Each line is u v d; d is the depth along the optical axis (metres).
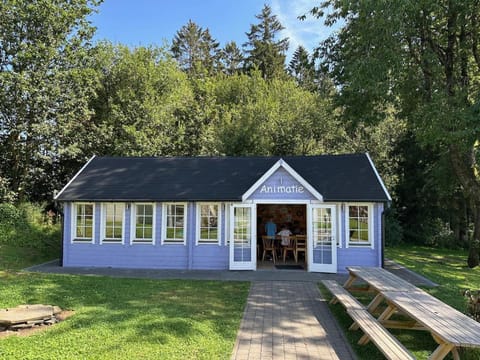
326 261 14.31
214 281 12.12
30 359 5.48
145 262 15.23
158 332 6.69
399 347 5.14
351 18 14.80
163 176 16.45
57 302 8.82
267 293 10.39
